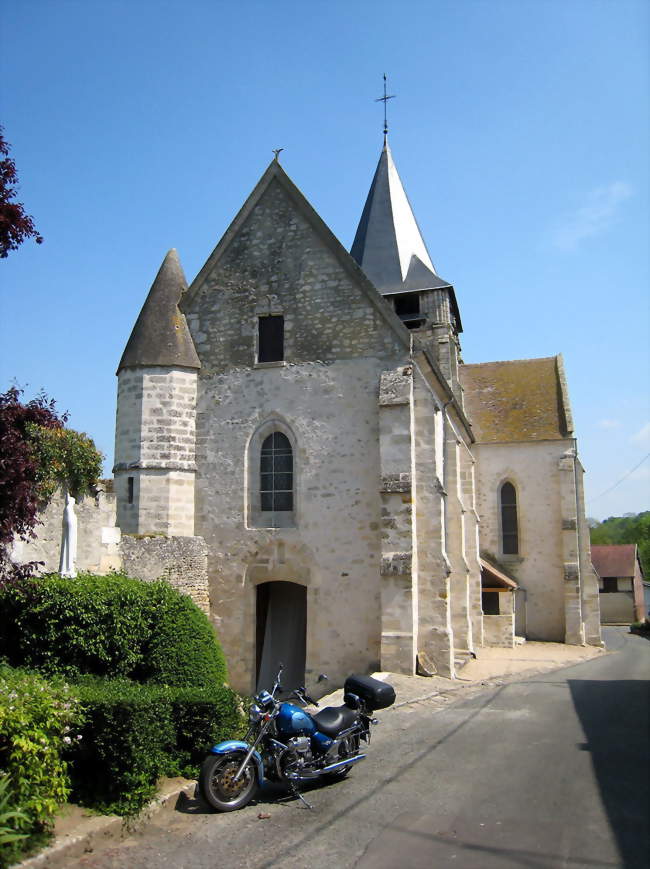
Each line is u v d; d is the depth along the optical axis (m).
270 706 8.22
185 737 8.62
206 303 18.69
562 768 8.90
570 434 30.00
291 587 18.52
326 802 7.88
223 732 8.77
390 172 31.03
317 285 17.83
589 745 10.02
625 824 6.98
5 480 8.71
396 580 15.60
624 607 58.47
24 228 8.78
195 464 17.95
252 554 17.23
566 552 29.11
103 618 10.46
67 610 10.31
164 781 8.12
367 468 16.70
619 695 14.31
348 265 17.64
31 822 6.36
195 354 18.42
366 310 17.34
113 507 15.20
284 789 8.35
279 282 18.16
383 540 15.91
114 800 7.39
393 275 29.19
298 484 17.11
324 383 17.34
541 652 25.48
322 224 18.05
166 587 11.86
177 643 11.23
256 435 17.70
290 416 17.44
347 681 10.03
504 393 33.03
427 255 30.72
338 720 8.74
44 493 12.98
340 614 16.33
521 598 29.73
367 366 17.09
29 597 10.38
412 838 6.80
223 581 17.31
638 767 8.88
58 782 6.82
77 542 13.53
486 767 9.03
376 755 9.73
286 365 17.72
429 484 16.89
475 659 21.27
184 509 17.59
